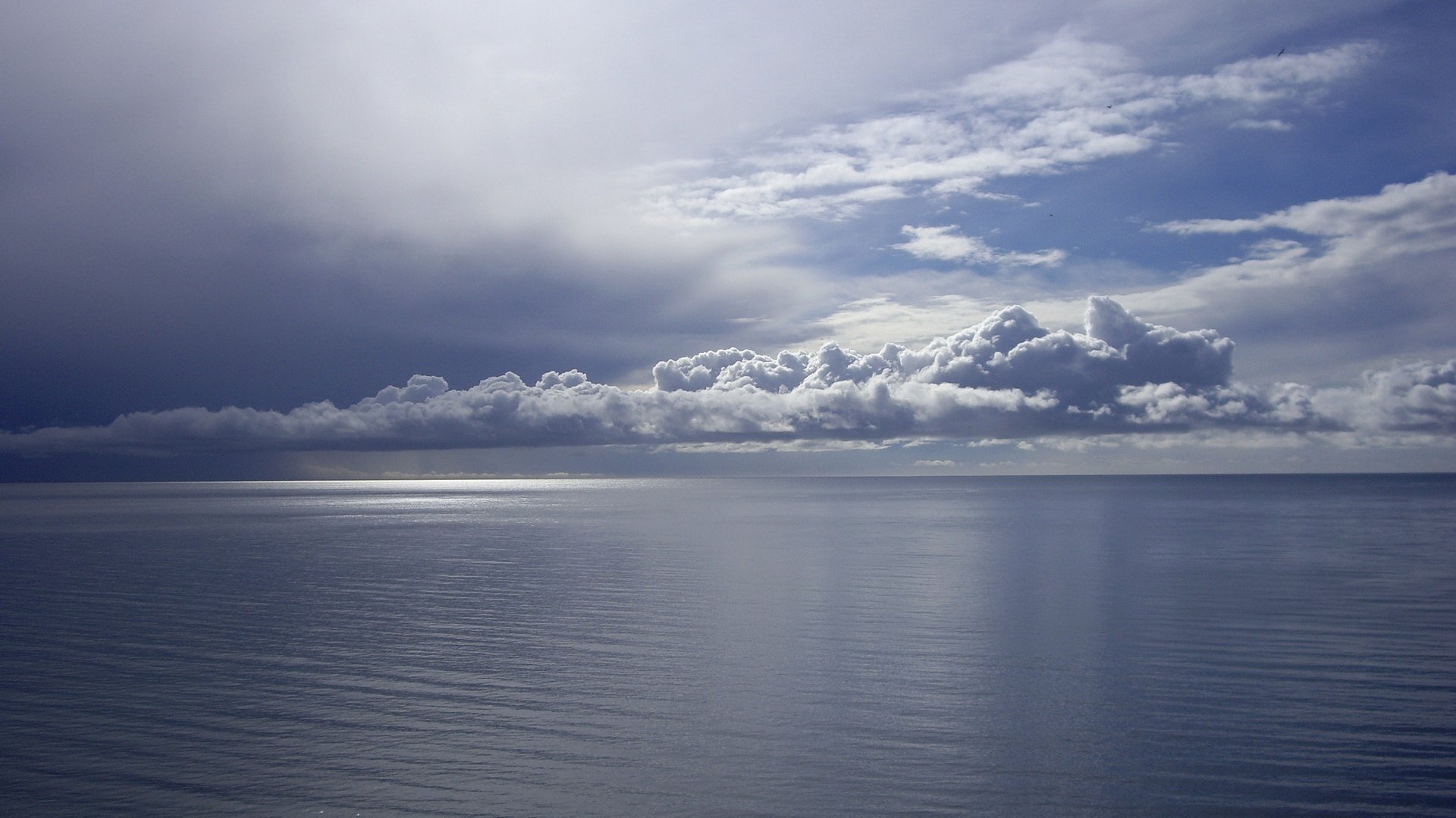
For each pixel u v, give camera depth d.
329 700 20.80
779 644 26.17
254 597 36.47
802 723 18.83
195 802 15.36
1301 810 14.52
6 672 23.66
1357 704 19.77
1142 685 21.39
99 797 15.59
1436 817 14.23
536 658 24.72
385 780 16.12
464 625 29.70
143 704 20.62
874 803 15.01
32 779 16.33
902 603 33.47
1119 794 15.19
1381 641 25.98
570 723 18.97
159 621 30.95
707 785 15.74
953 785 15.63
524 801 15.24
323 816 14.77
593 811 14.82
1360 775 15.84
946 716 19.22
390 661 24.53
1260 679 21.89
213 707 20.34
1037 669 23.03
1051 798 15.09
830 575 41.97
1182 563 45.88
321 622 30.53
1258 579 39.12
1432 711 19.20
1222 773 15.99
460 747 17.69
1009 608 32.03
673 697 20.77
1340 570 42.34
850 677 22.39
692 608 32.69
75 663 24.66
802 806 14.93
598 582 40.31
